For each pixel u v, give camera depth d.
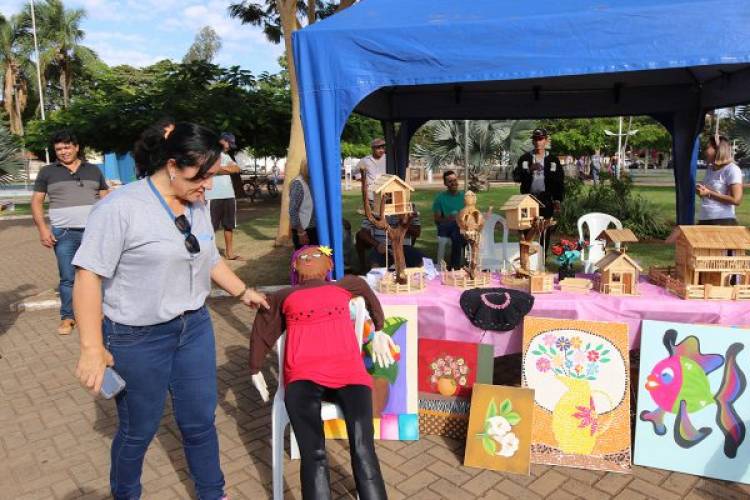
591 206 11.70
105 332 2.08
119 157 18.89
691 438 2.87
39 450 3.30
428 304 3.32
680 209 6.73
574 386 3.04
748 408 2.81
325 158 3.67
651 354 2.99
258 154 20.14
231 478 2.96
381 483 2.24
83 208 5.14
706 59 3.13
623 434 2.95
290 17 9.12
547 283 3.32
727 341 2.88
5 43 39.28
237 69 17.50
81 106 17.03
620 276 3.27
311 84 3.62
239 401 3.90
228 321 5.77
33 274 8.76
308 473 2.23
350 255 6.62
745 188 21.42
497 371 4.27
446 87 6.92
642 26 3.18
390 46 3.49
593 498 2.68
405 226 3.40
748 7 3.06
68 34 40.56
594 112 7.00
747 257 3.05
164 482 2.93
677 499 2.66
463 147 14.85
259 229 13.04
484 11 3.64
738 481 2.78
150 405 2.15
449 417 3.29
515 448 2.94
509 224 3.61
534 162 6.53
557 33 3.28
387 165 7.45
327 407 2.51
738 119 10.68
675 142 6.66
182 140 1.95
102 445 3.35
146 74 35.09
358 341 2.77
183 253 2.07
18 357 4.88
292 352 2.53
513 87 6.86
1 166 10.83
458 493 2.75
